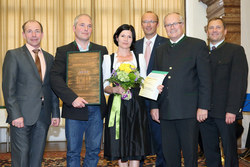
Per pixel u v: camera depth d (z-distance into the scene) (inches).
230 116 111.3
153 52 141.2
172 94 106.8
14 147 108.7
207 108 103.3
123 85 107.2
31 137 111.8
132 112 111.6
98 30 271.1
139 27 274.2
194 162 105.0
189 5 276.5
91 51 111.0
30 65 110.4
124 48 116.5
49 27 267.1
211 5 257.1
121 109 111.2
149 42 145.0
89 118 112.2
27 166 108.3
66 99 106.1
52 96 118.4
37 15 265.7
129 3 273.9
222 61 118.3
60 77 110.6
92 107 111.7
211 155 124.7
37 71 111.2
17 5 263.9
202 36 272.1
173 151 109.9
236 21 231.6
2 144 251.9
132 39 119.2
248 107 161.9
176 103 106.0
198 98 106.1
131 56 118.2
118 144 109.7
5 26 262.1
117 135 109.5
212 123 123.6
